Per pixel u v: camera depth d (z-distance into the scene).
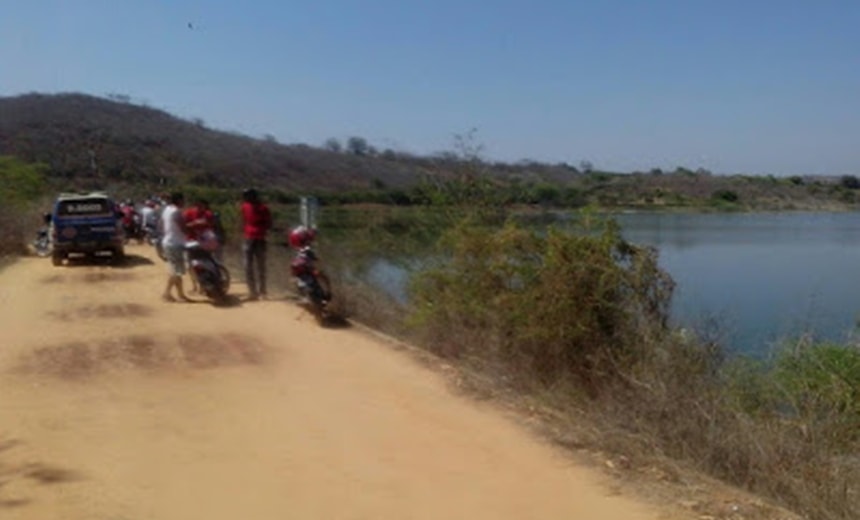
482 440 7.05
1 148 67.12
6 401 8.21
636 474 6.27
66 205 21.47
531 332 8.86
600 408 7.78
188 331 11.77
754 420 7.42
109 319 12.75
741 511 5.61
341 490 5.98
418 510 5.64
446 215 11.86
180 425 7.48
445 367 9.59
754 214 74.88
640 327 8.68
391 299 12.86
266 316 13.00
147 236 28.17
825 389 8.53
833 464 6.61
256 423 7.55
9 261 22.28
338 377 9.22
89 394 8.49
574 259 8.95
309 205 15.04
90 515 5.50
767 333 10.59
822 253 34.16
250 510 5.63
